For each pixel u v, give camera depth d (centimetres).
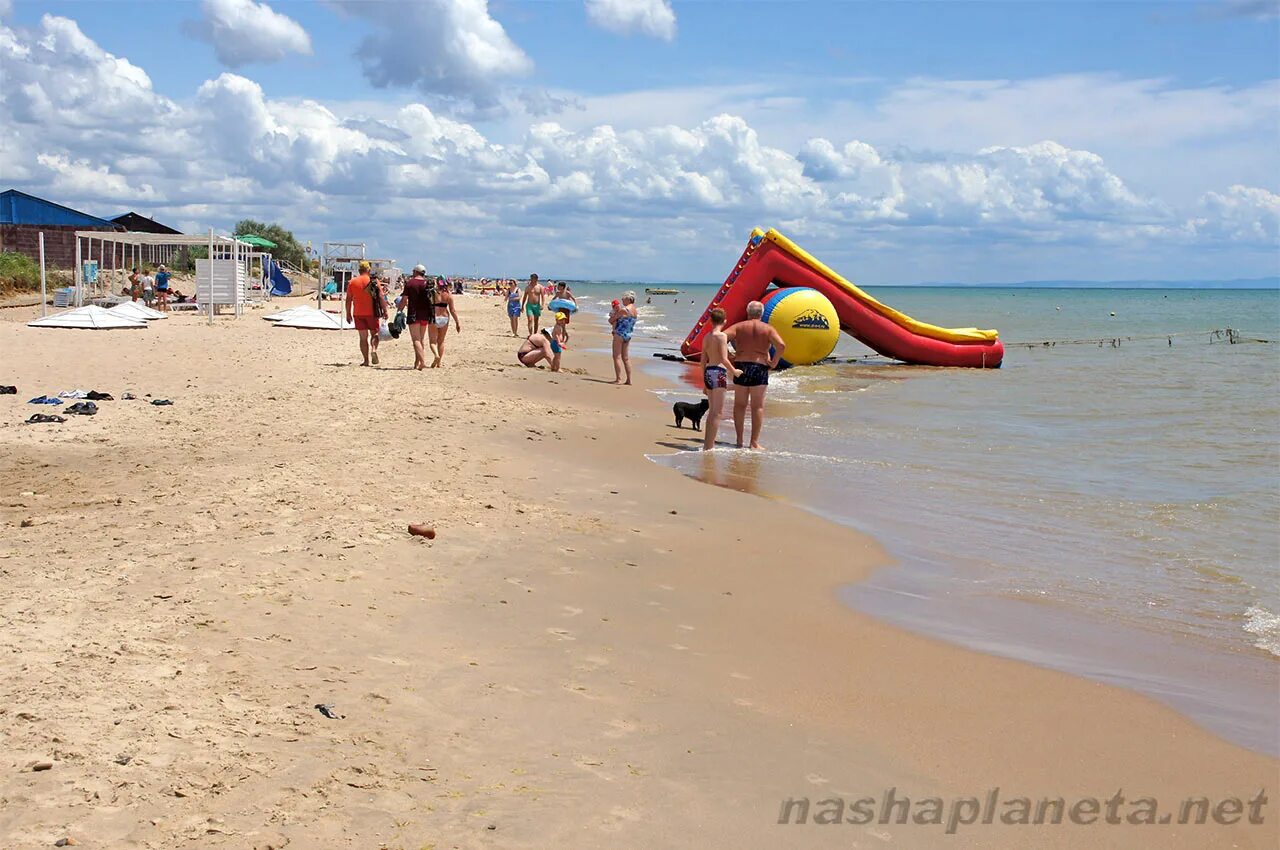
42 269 3106
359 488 877
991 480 1140
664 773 411
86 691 436
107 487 859
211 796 359
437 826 353
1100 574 778
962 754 455
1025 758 454
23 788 351
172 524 733
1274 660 600
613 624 600
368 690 468
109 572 613
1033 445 1390
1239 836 389
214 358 2014
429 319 1927
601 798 384
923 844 371
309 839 337
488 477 982
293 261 8756
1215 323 6562
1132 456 1305
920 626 641
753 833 368
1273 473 1198
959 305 12344
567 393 1756
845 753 446
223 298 3325
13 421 1217
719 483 1077
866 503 1010
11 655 471
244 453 1030
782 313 2520
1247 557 830
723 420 1580
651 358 2780
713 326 1296
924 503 1016
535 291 2852
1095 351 3544
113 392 1493
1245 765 455
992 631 638
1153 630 651
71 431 1148
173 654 488
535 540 770
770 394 2005
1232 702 533
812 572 755
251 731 412
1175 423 1623
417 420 1295
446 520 797
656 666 537
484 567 688
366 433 1175
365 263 1958
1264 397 2000
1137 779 438
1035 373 2583
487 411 1424
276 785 370
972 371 2631
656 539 813
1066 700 526
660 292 17275
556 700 478
